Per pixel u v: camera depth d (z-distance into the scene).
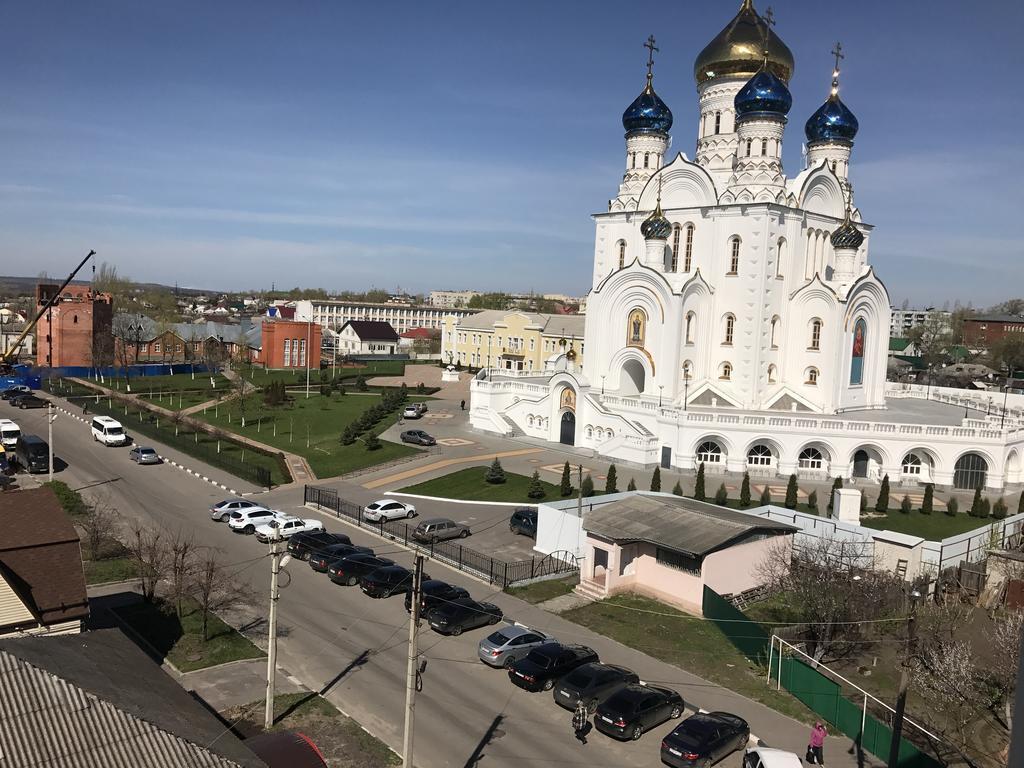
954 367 165.88
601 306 82.69
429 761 26.53
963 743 29.67
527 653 33.97
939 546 44.06
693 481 67.19
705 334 79.69
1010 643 31.86
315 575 44.22
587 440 79.19
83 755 17.66
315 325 152.38
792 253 79.50
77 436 82.75
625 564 43.06
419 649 35.25
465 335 159.88
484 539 51.66
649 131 87.06
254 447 81.12
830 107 86.69
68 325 131.12
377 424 93.25
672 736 27.09
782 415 71.00
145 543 43.28
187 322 189.25
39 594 30.84
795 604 38.16
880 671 35.56
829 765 27.38
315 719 28.78
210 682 31.31
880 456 71.25
